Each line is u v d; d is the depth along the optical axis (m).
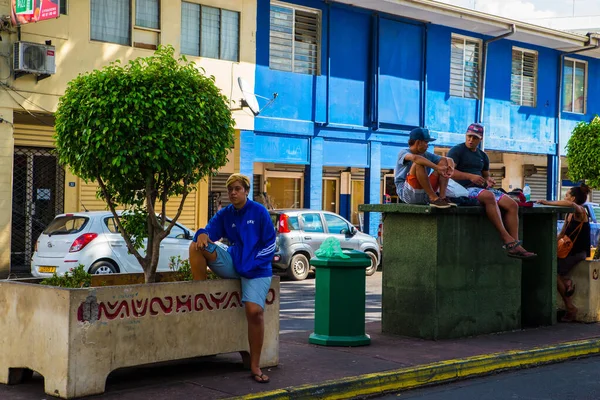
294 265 18.22
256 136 21.53
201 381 6.74
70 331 5.97
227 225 7.04
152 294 6.45
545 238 10.45
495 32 26.66
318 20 22.91
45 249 14.74
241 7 21.06
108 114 6.59
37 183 18.98
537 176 31.19
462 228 9.22
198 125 6.80
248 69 21.20
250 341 6.86
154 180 7.19
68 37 17.91
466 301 9.30
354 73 23.69
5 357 6.53
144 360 6.41
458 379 7.68
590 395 7.15
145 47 19.44
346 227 19.50
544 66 29.02
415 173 8.93
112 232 14.89
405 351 8.30
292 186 24.50
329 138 23.19
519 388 7.39
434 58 25.47
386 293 9.47
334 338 8.56
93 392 6.13
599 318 10.87
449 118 25.98
